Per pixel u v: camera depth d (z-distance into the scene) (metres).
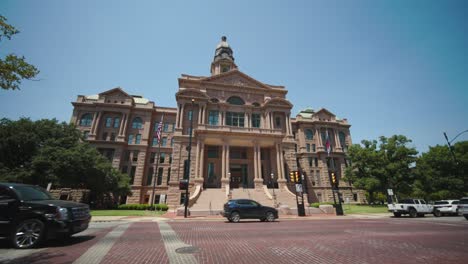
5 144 30.55
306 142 57.91
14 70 8.99
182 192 35.50
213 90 45.34
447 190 41.75
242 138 36.88
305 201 32.84
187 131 40.31
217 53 59.12
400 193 42.28
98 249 7.39
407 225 15.12
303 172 54.62
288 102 46.59
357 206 38.00
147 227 13.62
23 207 7.77
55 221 7.72
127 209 35.06
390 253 7.10
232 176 39.81
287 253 7.09
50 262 5.86
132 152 49.53
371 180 39.62
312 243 8.72
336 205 25.42
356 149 44.50
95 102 50.19
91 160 34.56
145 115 53.19
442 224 15.78
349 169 44.84
